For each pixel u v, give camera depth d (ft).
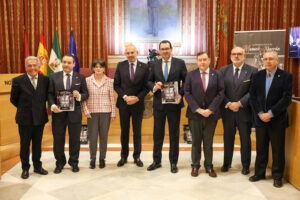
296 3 20.75
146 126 16.03
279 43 16.34
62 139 11.28
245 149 11.11
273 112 9.65
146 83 11.84
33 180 10.59
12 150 13.44
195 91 10.77
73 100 10.84
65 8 21.39
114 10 22.00
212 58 21.62
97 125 11.88
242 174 11.23
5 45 21.20
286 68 20.74
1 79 13.05
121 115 11.91
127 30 22.18
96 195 9.29
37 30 21.49
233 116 11.16
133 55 11.62
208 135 10.92
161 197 9.12
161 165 12.18
